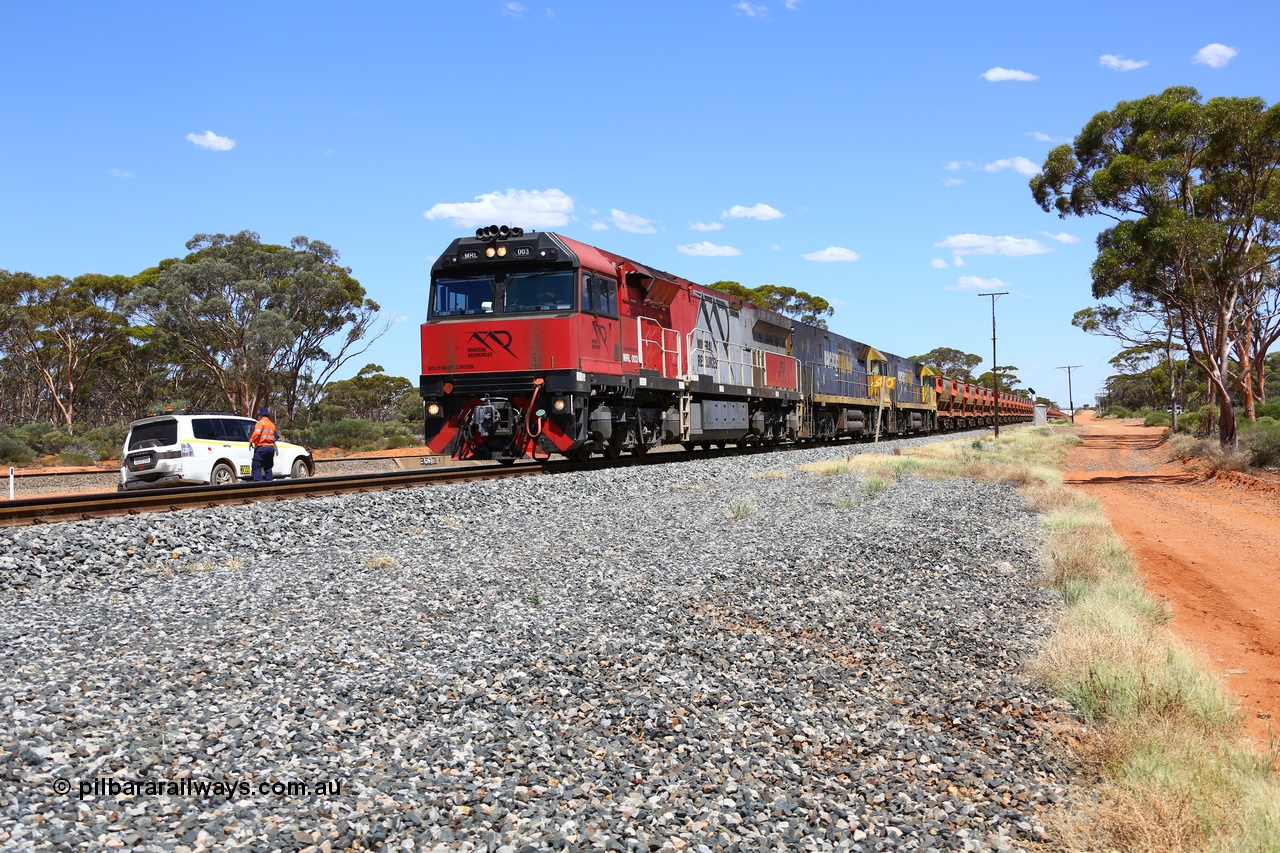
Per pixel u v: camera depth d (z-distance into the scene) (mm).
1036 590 10531
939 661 7535
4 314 60250
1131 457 39812
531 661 6699
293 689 5805
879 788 5121
